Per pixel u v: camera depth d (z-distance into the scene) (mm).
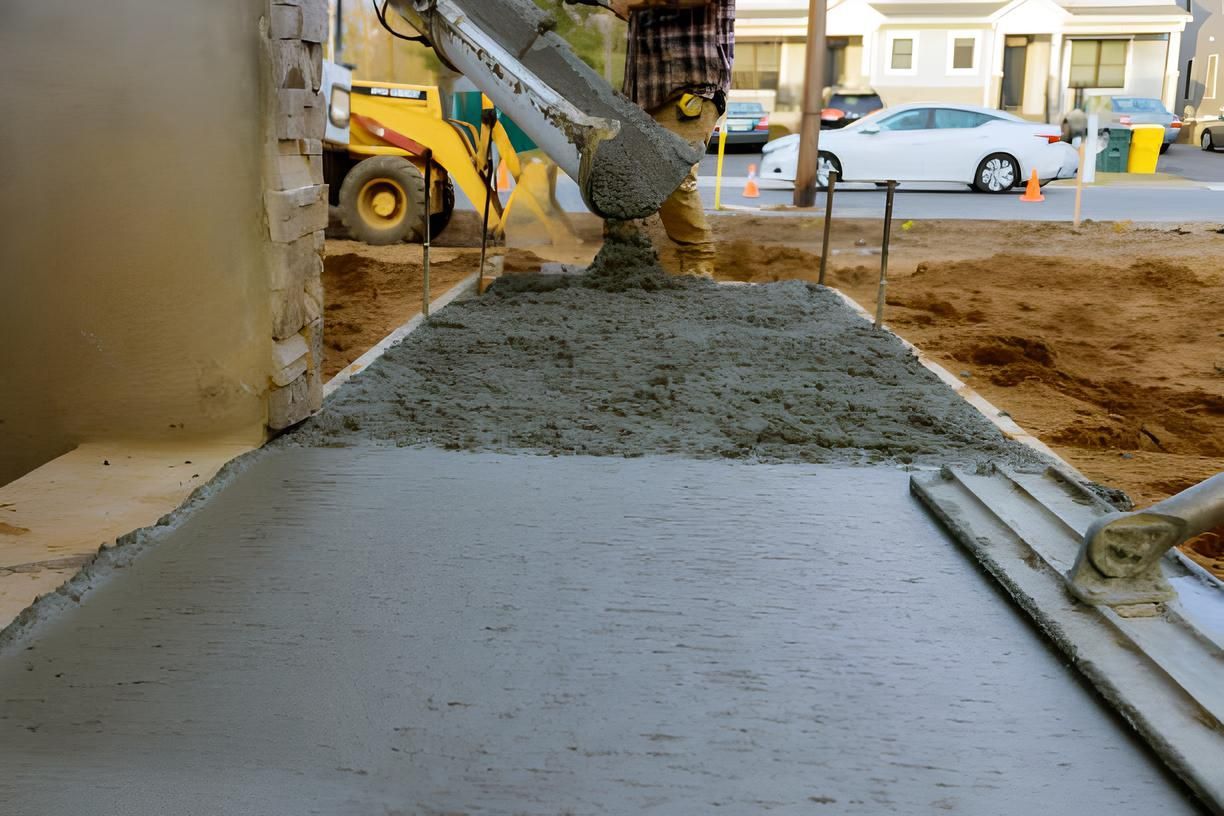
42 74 4492
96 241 4617
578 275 8867
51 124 4523
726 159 28594
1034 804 2453
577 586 3498
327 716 2742
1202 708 2719
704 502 4246
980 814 2414
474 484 4398
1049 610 3262
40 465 4820
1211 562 4348
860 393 5770
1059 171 21312
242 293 4688
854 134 21375
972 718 2791
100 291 4660
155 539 3824
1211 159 31750
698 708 2807
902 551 3824
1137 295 11078
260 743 2625
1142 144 27172
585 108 8766
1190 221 17031
